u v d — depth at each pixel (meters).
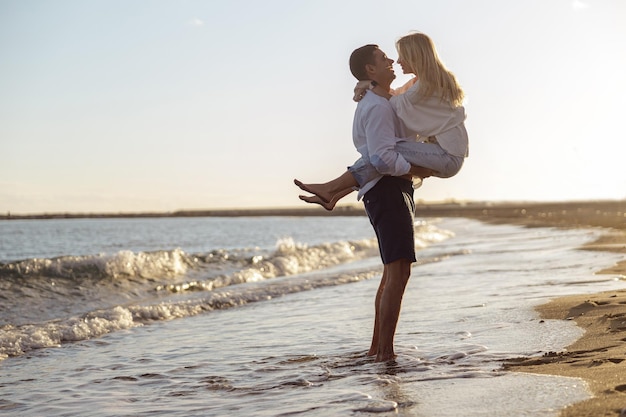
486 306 6.30
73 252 21.88
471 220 64.88
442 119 4.03
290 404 3.20
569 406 2.64
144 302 9.09
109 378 4.27
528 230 30.31
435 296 7.49
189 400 3.52
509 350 4.10
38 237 34.38
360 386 3.44
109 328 6.50
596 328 4.57
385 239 4.14
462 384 3.26
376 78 4.18
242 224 65.38
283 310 7.46
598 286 7.36
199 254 13.66
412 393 3.16
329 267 14.80
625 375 3.06
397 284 4.14
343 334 5.53
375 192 4.12
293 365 4.30
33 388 4.07
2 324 7.04
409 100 4.01
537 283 8.13
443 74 3.98
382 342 4.15
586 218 42.25
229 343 5.41
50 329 6.04
